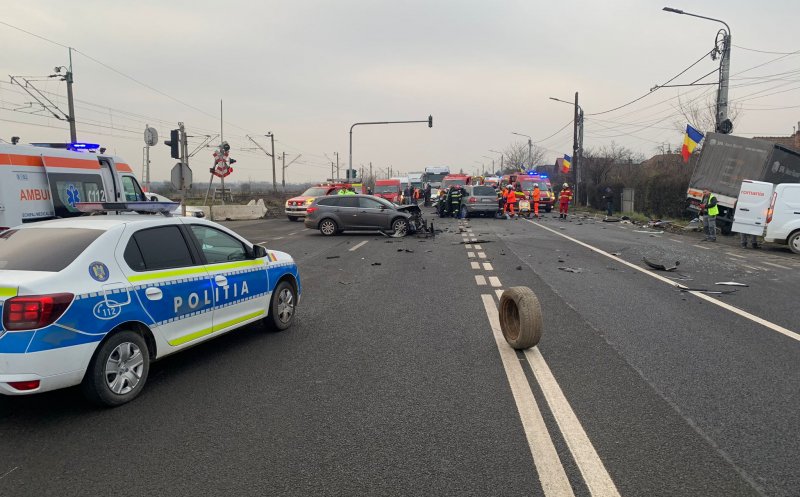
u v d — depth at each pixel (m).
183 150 17.14
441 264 13.61
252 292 6.58
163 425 4.35
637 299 9.27
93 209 6.79
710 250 16.70
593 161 50.56
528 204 33.69
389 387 5.17
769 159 20.73
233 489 3.42
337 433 4.20
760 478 3.54
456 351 6.31
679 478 3.53
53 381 4.27
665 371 5.60
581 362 5.89
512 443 4.02
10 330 4.15
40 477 3.56
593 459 3.78
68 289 4.39
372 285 10.67
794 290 10.21
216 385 5.24
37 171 10.25
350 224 21.30
